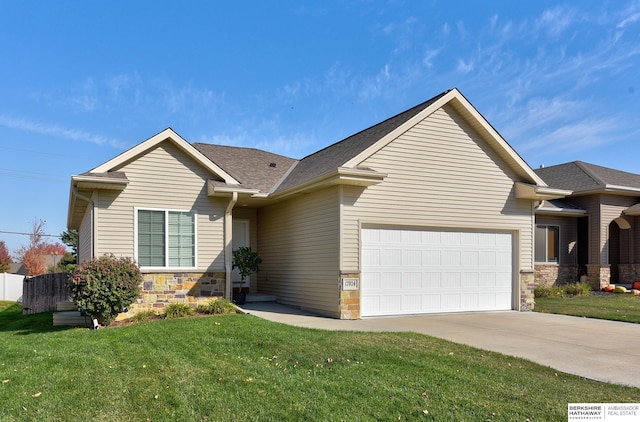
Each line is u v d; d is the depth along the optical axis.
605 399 5.16
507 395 5.25
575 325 10.67
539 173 24.62
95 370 6.26
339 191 11.28
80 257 18.22
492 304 13.32
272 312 12.01
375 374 6.05
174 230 11.84
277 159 17.69
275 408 4.82
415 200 12.23
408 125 12.17
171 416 4.63
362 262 11.52
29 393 5.33
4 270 34.72
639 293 18.12
